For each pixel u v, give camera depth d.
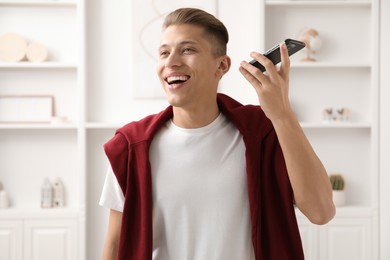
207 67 1.25
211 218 1.27
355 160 3.67
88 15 3.62
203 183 1.28
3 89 3.63
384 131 3.46
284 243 1.29
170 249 1.28
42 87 3.64
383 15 3.48
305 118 3.65
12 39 3.55
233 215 1.27
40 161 3.66
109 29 3.63
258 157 1.30
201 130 1.32
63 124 3.47
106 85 3.64
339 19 3.64
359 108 3.65
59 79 3.65
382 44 3.48
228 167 1.30
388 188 3.43
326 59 3.64
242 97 3.63
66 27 3.63
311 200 1.21
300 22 3.63
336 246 3.42
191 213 1.27
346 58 3.65
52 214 3.44
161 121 1.35
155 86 3.63
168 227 1.28
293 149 1.19
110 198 1.38
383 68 3.48
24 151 3.65
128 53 3.64
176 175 1.29
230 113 1.32
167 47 1.24
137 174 1.32
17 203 3.64
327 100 3.65
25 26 3.62
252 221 1.25
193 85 1.23
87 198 3.61
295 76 3.64
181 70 1.21
